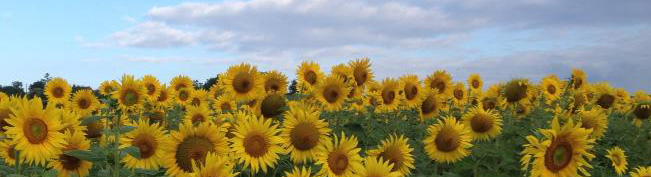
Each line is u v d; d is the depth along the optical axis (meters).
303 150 6.76
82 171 6.56
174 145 5.88
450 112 14.52
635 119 14.05
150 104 13.04
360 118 11.66
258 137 6.25
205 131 5.93
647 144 12.91
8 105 6.32
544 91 14.62
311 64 10.94
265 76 10.01
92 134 7.54
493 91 15.88
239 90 9.89
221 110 12.38
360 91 10.95
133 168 5.98
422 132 11.41
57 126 5.83
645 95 14.30
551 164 5.56
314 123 6.84
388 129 11.59
